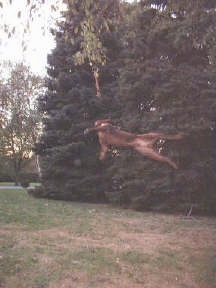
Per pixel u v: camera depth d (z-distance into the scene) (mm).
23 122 42875
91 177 22594
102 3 9250
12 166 45688
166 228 14320
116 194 20078
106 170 22312
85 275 8930
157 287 8609
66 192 22688
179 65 18203
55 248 10805
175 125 17484
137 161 18953
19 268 9086
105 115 22953
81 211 17906
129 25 18531
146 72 18344
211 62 17531
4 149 44531
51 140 23547
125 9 10453
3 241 11336
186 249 11383
